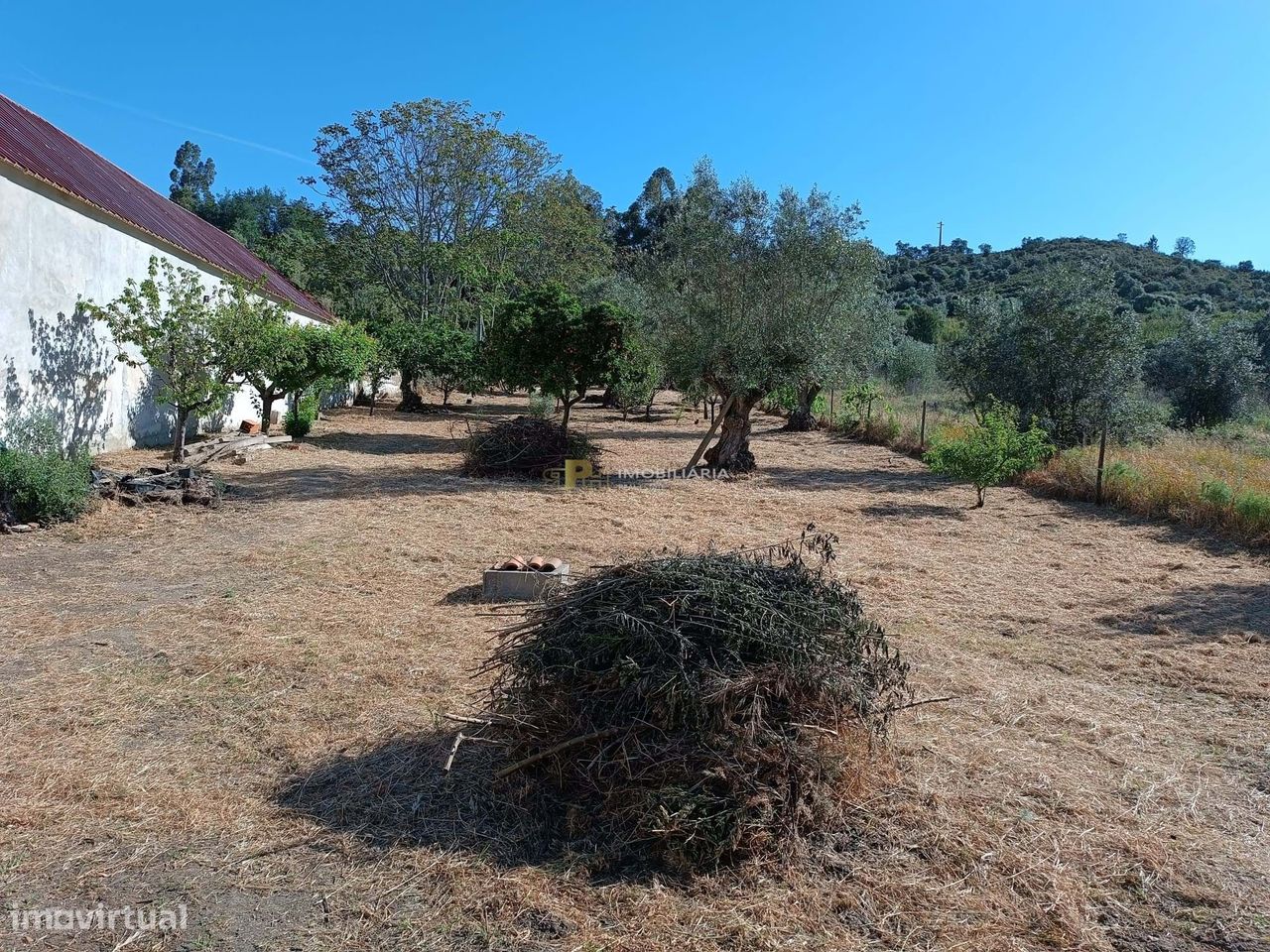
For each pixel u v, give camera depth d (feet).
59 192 36.99
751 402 47.44
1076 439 49.39
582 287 120.16
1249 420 65.41
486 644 17.69
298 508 33.65
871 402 70.69
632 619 10.69
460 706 14.37
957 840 10.40
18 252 34.55
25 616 19.07
